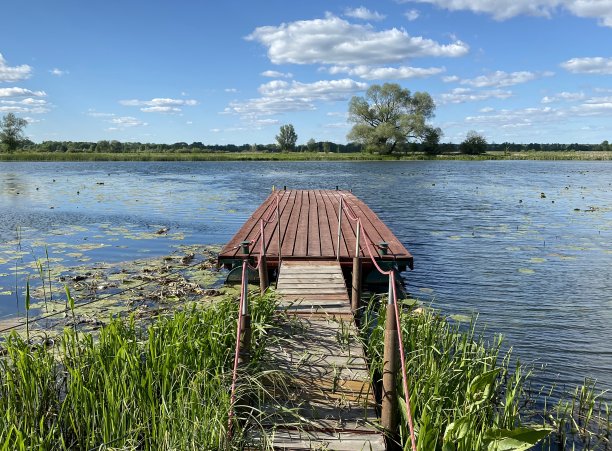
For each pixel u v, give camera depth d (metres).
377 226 11.58
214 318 5.63
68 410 4.36
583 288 9.64
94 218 17.84
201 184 32.41
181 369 4.57
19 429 3.91
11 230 15.32
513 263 11.53
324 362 5.06
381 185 31.62
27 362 4.58
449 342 6.05
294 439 3.96
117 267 10.73
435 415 4.23
